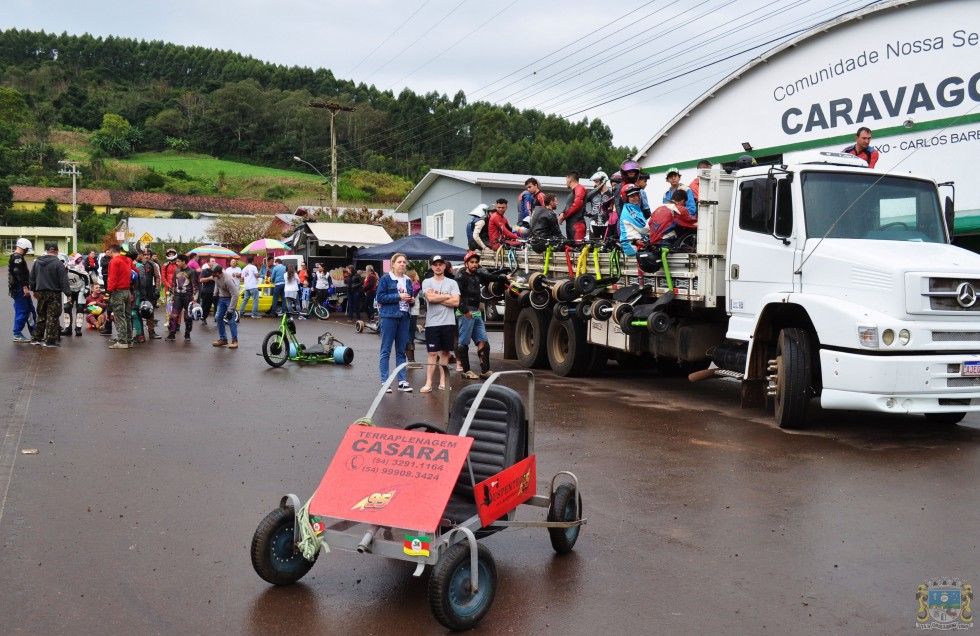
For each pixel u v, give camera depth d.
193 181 118.62
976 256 9.81
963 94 17.95
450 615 4.49
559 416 10.84
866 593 5.14
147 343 18.72
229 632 4.56
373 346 19.38
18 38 178.88
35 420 9.84
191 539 6.00
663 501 7.06
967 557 5.75
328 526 5.11
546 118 77.44
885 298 9.08
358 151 110.25
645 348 13.08
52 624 4.61
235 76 154.88
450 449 5.11
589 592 5.16
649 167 27.17
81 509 6.62
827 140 21.05
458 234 35.28
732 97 23.83
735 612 4.86
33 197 97.25
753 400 10.63
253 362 15.83
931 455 8.66
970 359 9.10
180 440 9.05
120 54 178.62
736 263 10.95
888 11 19.27
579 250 14.36
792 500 7.07
